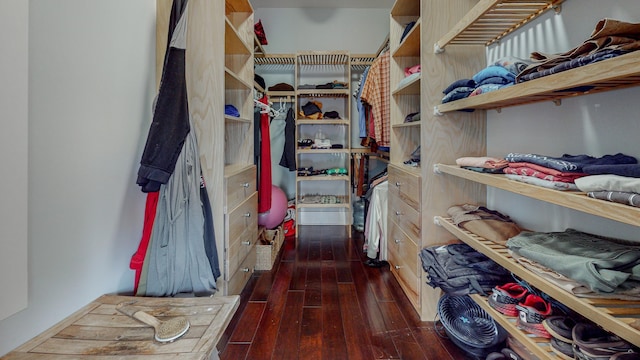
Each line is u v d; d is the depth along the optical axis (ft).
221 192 5.65
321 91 11.59
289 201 12.73
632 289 2.67
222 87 5.57
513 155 3.80
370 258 9.10
